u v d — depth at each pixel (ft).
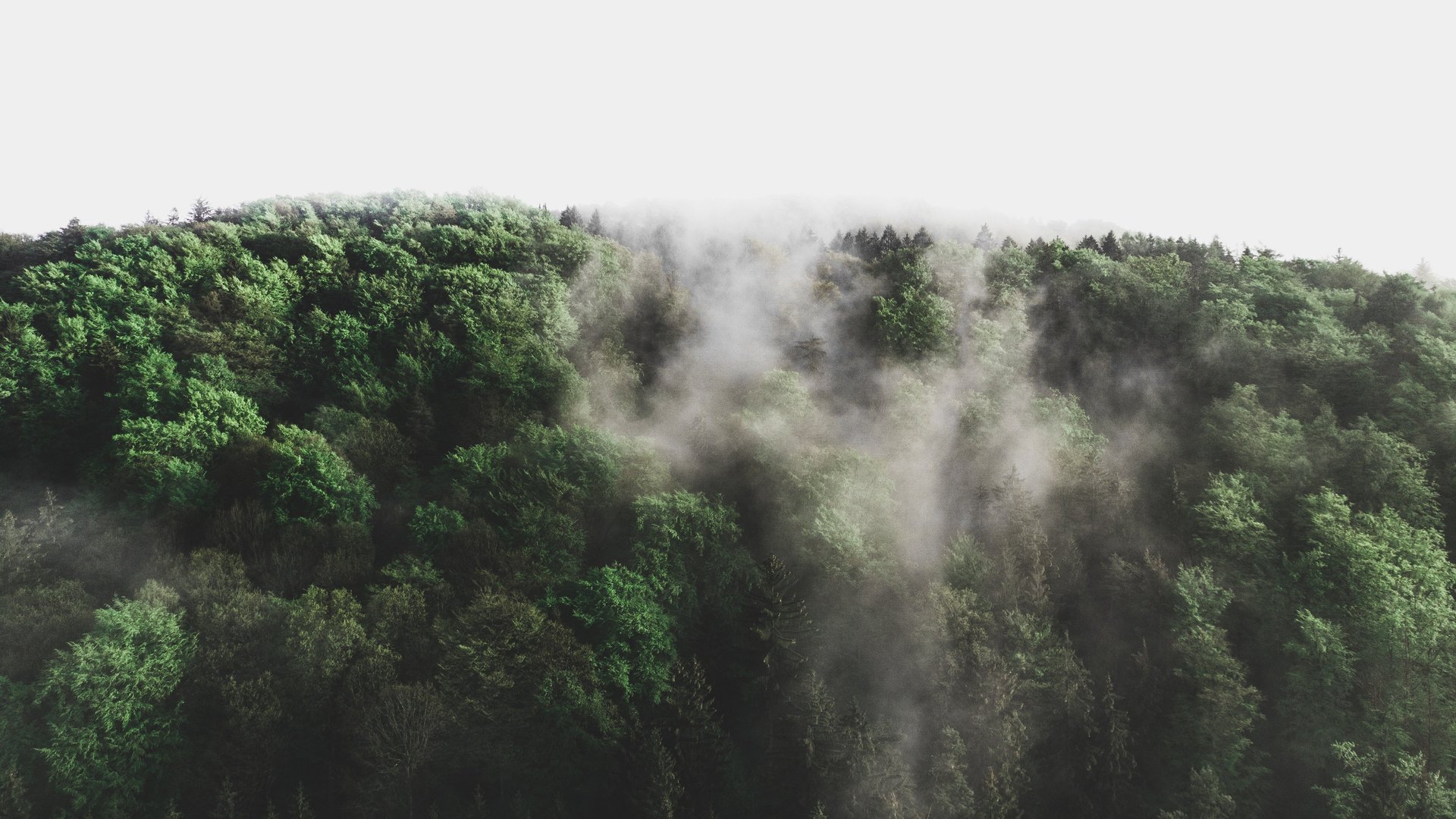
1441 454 233.76
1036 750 177.37
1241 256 378.32
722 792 173.37
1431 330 278.46
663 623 189.37
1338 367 262.06
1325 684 173.58
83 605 158.20
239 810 145.07
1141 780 176.86
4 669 144.46
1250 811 169.78
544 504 209.77
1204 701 173.99
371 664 156.56
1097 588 210.38
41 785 138.62
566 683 165.99
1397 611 171.53
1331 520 197.16
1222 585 199.72
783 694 186.19
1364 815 150.82
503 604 167.22
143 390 217.77
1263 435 233.35
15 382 223.51
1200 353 292.81
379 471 221.66
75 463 220.23
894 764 163.73
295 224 359.05
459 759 162.20
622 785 161.07
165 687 147.33
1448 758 161.17
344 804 156.97
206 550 172.65
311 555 184.75
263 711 148.25
